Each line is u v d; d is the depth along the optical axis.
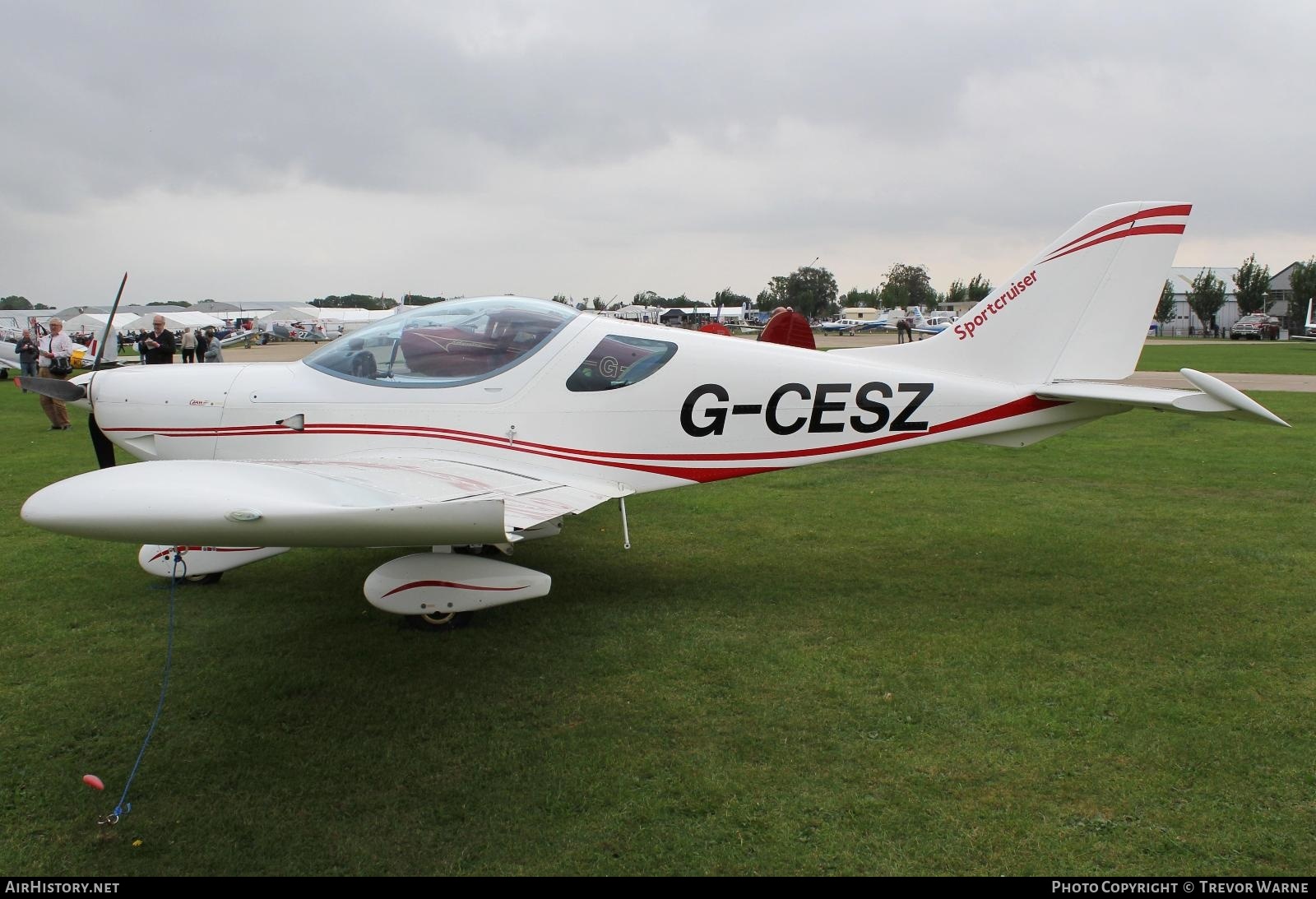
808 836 2.79
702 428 5.39
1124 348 5.72
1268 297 63.97
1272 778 3.08
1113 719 3.52
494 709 3.67
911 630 4.54
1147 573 5.45
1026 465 9.26
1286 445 10.28
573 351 5.27
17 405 14.99
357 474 4.27
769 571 5.62
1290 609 4.78
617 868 2.64
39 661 4.14
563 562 5.84
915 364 5.67
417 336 5.26
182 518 3.07
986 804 2.95
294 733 3.47
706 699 3.75
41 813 2.92
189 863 2.68
